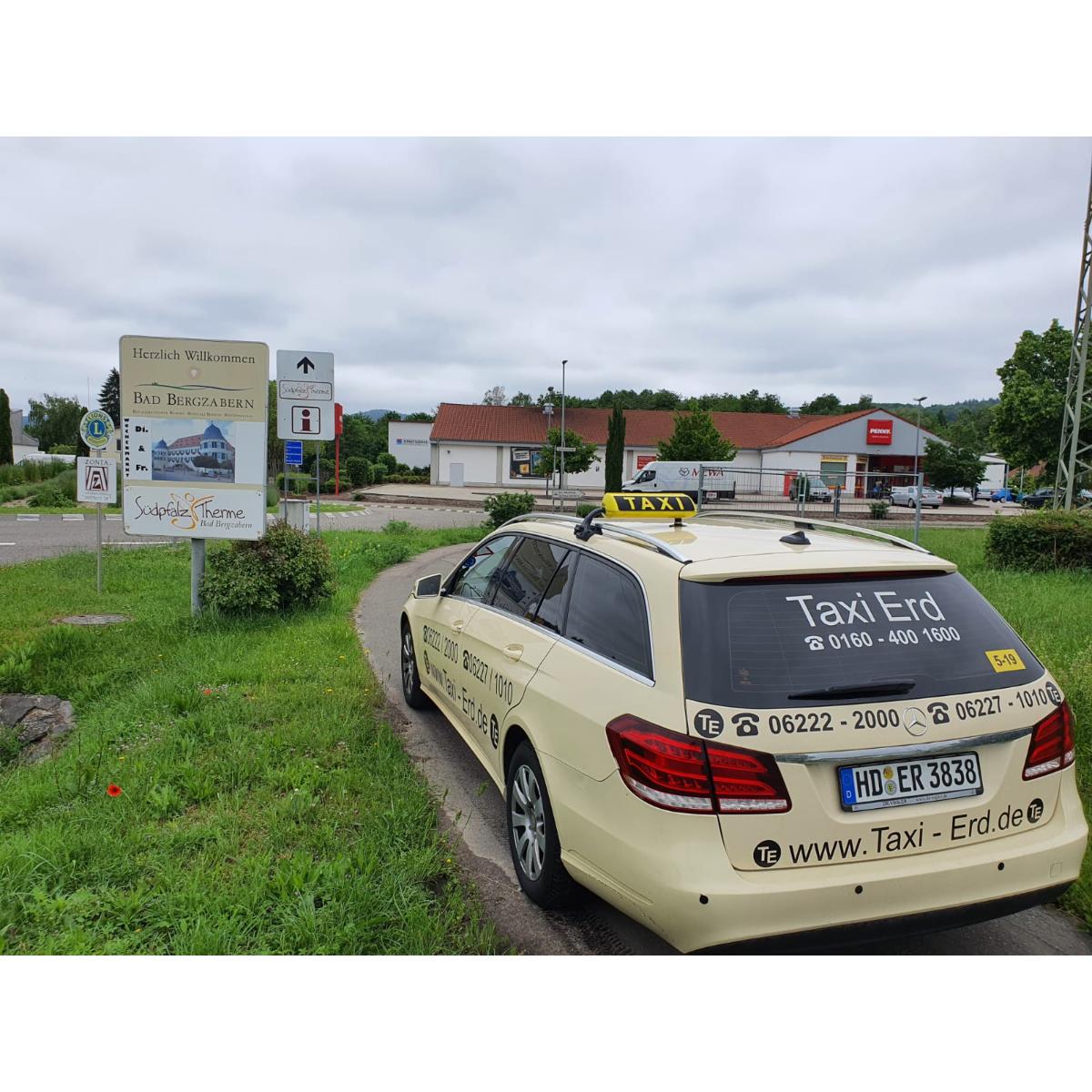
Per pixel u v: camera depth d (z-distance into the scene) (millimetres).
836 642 2773
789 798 2541
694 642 2734
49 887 3355
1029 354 41750
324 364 12789
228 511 8992
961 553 16797
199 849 3717
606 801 2834
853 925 2572
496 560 4836
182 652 7398
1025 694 2900
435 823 4164
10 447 51438
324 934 3061
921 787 2688
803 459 56625
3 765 5367
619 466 45500
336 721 5449
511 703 3744
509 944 3158
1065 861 2840
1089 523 13758
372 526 24953
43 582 11750
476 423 61031
